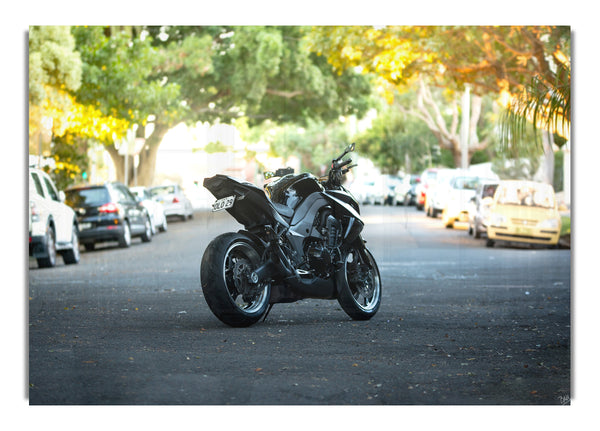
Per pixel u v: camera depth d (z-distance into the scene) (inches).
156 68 1362.0
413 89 1444.4
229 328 290.7
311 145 2331.4
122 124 1116.5
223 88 1459.2
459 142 1449.3
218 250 279.7
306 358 239.0
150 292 422.6
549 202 783.7
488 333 289.4
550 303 382.3
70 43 902.4
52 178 976.3
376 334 281.6
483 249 750.5
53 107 926.4
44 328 296.4
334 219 311.0
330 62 861.8
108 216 770.8
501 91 816.9
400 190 1582.2
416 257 661.3
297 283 295.7
